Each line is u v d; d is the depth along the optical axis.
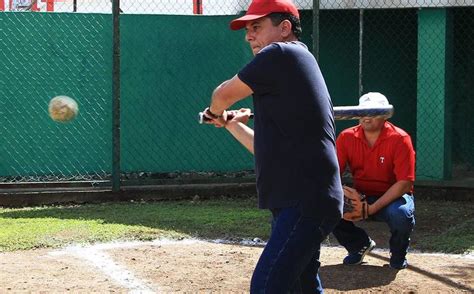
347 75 14.30
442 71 12.89
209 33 13.68
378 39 14.36
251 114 4.90
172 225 9.70
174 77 13.60
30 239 8.71
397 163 7.23
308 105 4.24
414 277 7.21
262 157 4.29
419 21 13.03
